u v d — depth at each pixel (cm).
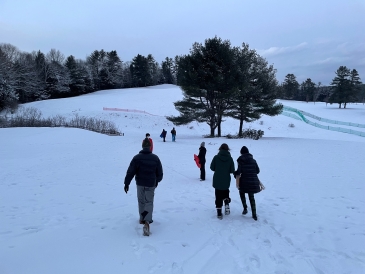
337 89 7781
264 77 3061
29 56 8369
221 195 647
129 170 550
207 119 3194
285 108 6662
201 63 2898
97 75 9719
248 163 650
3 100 4875
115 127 4006
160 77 12612
